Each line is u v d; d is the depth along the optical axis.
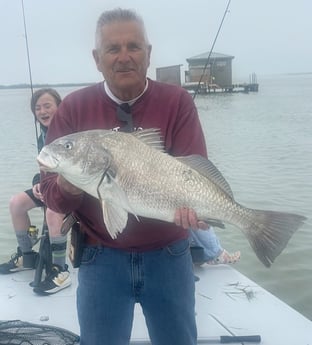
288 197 9.37
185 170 2.56
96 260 2.77
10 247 7.32
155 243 2.71
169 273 2.76
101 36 2.62
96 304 2.75
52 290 4.23
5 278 4.64
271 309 3.93
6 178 12.38
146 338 3.48
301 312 5.16
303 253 6.58
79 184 2.55
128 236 2.69
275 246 2.56
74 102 2.81
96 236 2.73
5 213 9.02
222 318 3.79
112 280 2.75
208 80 40.62
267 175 11.70
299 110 35.53
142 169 2.53
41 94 5.39
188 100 2.83
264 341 3.44
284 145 17.22
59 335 3.25
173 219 2.56
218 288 4.37
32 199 4.82
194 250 4.67
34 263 4.73
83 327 2.79
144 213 2.56
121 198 2.53
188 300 2.82
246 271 6.14
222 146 17.58
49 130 2.85
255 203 8.96
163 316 2.79
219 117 31.12
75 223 2.81
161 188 2.54
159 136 2.61
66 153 2.52
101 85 2.81
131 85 2.63
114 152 2.52
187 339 2.81
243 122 27.22
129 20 2.59
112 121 2.76
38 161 2.54
